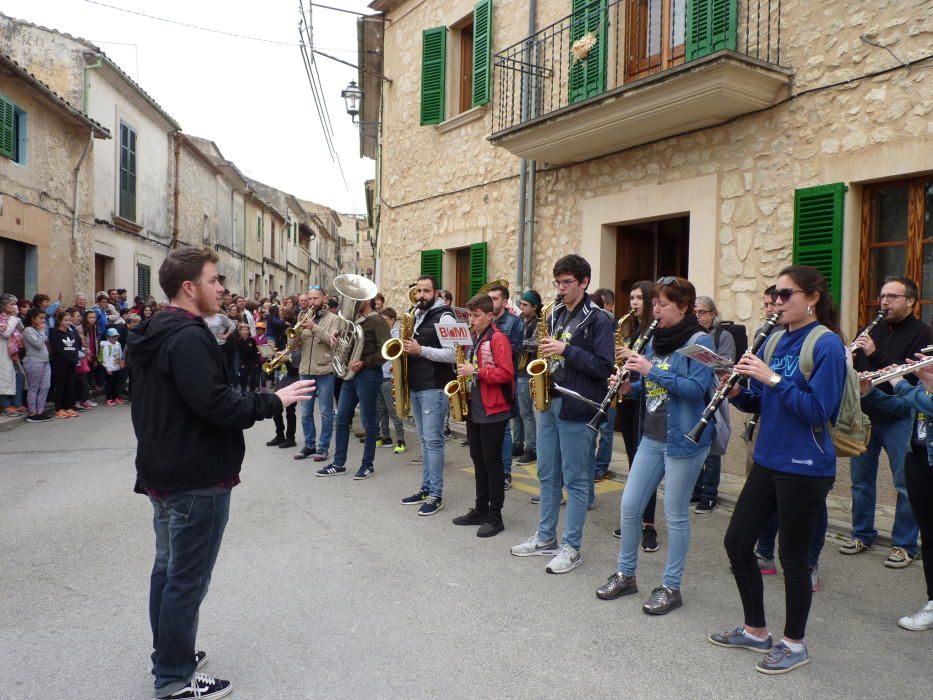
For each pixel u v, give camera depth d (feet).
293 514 17.01
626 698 8.88
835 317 9.75
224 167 81.00
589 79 25.20
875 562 13.96
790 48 19.62
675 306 11.28
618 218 25.07
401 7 37.91
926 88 16.78
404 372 17.49
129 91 55.21
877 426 13.75
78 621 10.98
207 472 8.41
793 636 9.59
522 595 12.19
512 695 8.93
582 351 12.78
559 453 13.99
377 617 11.23
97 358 38.27
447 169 34.17
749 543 9.87
